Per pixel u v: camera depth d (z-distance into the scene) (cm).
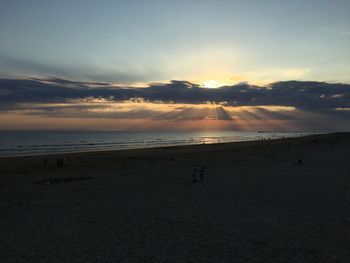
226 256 877
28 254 907
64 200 1638
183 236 1051
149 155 4588
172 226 1164
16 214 1359
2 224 1210
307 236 1038
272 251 910
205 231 1102
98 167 3153
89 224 1199
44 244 988
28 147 7362
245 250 920
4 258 880
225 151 5206
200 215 1312
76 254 903
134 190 1898
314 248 930
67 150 6222
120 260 858
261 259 854
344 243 969
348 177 2275
